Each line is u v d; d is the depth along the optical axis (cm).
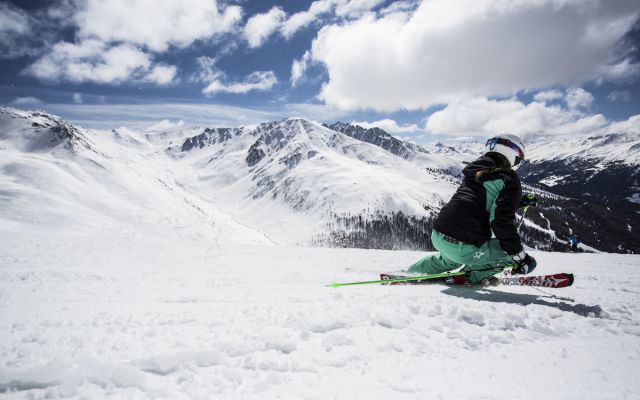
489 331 272
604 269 809
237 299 346
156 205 16450
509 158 384
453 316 301
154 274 492
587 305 352
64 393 166
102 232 763
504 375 206
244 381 186
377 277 504
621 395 187
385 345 236
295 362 206
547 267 831
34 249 620
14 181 12938
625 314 334
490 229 393
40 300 330
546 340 263
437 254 448
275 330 250
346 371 203
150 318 274
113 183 17162
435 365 215
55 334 233
